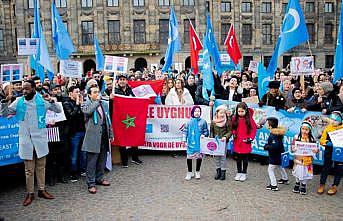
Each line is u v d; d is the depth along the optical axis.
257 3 58.34
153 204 8.38
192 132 10.05
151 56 53.75
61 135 9.86
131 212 7.94
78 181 10.27
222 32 57.66
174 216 7.66
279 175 10.52
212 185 9.66
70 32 52.94
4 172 10.05
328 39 60.66
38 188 8.91
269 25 59.03
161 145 12.97
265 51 58.94
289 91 12.40
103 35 52.91
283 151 9.34
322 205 8.21
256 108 11.98
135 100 11.62
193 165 11.75
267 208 8.05
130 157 12.87
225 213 7.79
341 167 8.85
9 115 8.28
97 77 16.12
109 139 9.79
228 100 12.91
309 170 8.83
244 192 9.10
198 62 17.42
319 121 10.65
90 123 9.21
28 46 13.70
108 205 8.38
